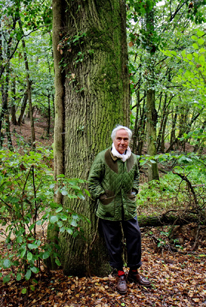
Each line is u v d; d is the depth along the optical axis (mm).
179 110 9969
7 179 2008
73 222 1903
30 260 1888
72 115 2510
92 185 2209
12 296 2131
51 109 16781
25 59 7746
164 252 3293
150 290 2215
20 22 5004
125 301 2016
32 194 2174
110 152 2201
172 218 3570
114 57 2479
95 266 2424
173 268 2734
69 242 2449
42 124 21422
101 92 2424
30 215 2059
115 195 2168
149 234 3918
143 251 3363
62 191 1862
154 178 7871
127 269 2592
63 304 1984
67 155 2561
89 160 2436
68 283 2295
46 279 2365
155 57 7238
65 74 2594
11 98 8336
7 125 8023
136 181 2439
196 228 3639
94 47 2395
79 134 2465
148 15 6680
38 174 2311
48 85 10023
